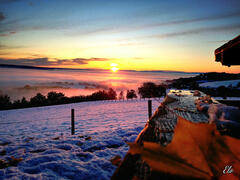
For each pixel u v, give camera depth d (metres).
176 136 0.62
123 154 3.49
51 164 3.01
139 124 8.23
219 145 0.56
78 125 10.03
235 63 2.05
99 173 2.63
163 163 0.52
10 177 2.64
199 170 0.50
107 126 8.55
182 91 4.81
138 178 0.73
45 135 6.87
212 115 1.31
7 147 4.41
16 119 22.81
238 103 3.22
